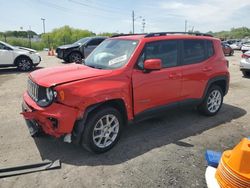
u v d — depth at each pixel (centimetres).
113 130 410
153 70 427
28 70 1272
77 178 337
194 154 405
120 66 413
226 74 581
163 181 334
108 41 509
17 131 482
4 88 847
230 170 242
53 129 361
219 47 577
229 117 582
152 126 515
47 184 324
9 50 1216
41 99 376
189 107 527
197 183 331
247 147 237
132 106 420
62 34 4569
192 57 513
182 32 523
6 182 327
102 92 373
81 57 1522
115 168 361
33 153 400
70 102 354
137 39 447
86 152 405
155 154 402
